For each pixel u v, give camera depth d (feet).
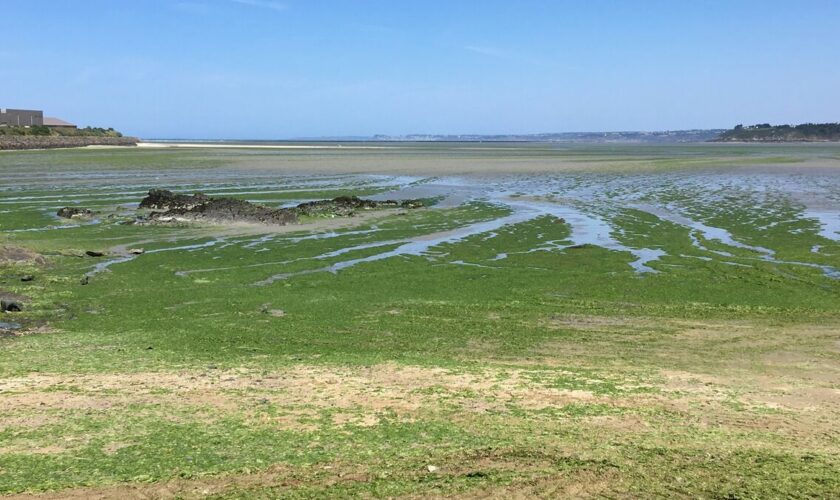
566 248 90.12
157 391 37.37
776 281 71.05
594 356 46.57
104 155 311.88
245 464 27.99
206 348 47.16
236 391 37.47
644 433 31.83
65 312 57.88
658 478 26.78
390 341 49.83
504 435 31.35
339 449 29.60
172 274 73.72
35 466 27.58
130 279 70.95
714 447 30.22
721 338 51.49
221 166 253.03
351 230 104.78
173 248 88.99
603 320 56.65
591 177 208.33
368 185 181.47
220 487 25.93
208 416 33.58
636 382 39.99
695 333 52.85
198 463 28.04
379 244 93.09
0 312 56.59
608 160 309.01
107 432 31.37
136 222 108.88
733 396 37.58
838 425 33.24
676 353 47.55
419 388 38.22
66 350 46.34
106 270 75.20
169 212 115.03
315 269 76.84
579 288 67.87
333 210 123.44
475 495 25.21
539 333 52.47
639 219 116.98
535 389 38.24
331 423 32.76
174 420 32.99
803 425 33.19
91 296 63.41
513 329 53.52
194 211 114.42
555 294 65.41
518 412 34.53
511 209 131.03
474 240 96.32
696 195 152.97
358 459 28.58
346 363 43.50
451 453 29.22
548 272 75.31
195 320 55.21
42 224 107.86
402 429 32.04
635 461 28.48
